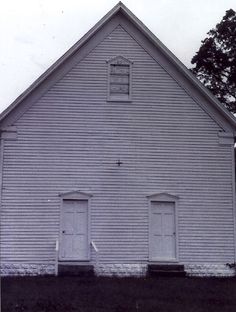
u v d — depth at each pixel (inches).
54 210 878.4
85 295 665.0
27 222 871.7
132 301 631.8
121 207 890.1
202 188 908.6
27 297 644.7
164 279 837.8
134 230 887.1
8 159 880.3
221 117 927.0
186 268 887.1
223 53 1556.3
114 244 881.5
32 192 877.8
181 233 895.7
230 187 913.5
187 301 641.6
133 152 902.4
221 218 904.9
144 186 897.5
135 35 930.1
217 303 634.2
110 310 575.8
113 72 920.9
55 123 895.7
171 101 921.5
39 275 859.4
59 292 684.1
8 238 866.1
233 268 892.6
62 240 876.0
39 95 899.4
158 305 609.3
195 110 924.0
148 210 893.2
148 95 919.7
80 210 888.3
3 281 785.6
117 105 911.7
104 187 890.7
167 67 928.3
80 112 902.4
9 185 875.4
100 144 898.7
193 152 914.7
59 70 908.6
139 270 877.8
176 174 906.1
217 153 919.0
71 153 892.0
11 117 890.1
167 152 909.2
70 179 887.1
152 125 912.3
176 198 901.2
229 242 901.2
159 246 893.2
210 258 894.4
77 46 901.8
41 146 888.3
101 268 872.3
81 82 909.8
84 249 878.4
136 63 925.8
